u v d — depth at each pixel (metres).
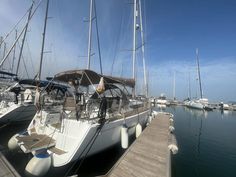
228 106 37.09
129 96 10.02
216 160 8.15
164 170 4.83
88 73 6.29
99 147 5.61
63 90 9.70
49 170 4.80
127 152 6.06
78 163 4.99
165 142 7.36
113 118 6.50
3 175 3.82
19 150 5.93
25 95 9.62
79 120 5.25
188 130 15.16
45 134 5.88
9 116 8.95
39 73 11.30
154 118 14.66
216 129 15.78
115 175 4.49
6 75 12.29
